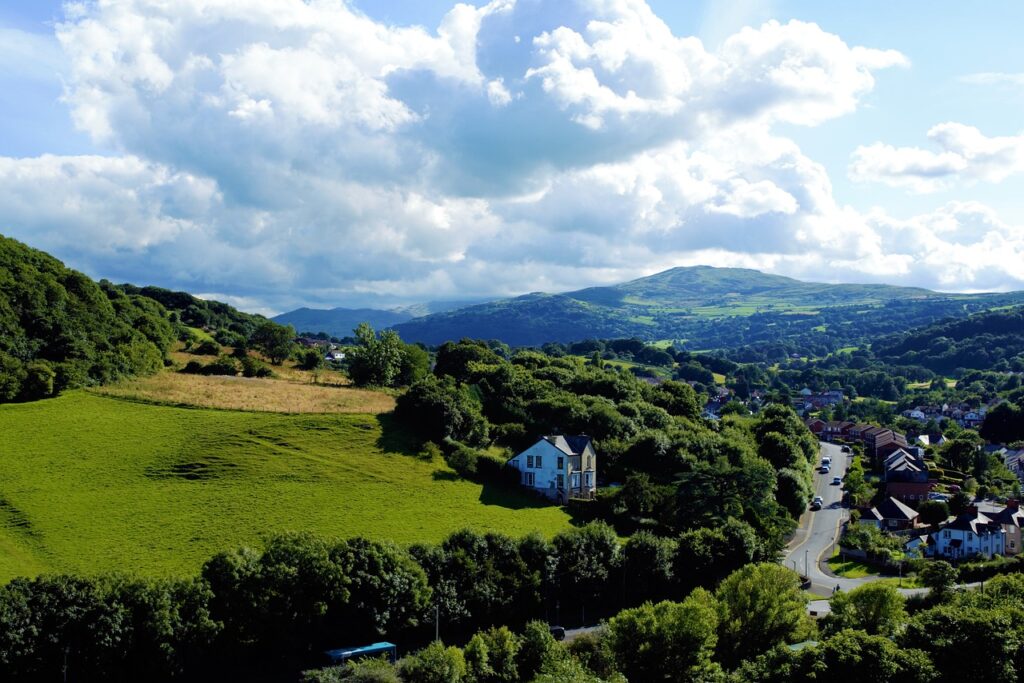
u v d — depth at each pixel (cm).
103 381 13800
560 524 10925
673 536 11044
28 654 5959
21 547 8069
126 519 8975
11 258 15950
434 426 13250
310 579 7194
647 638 7069
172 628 6475
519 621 8369
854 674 6631
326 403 14388
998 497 17162
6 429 11038
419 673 6281
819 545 13212
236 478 10556
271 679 6769
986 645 6962
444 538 9338
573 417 14812
